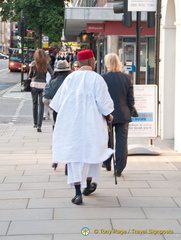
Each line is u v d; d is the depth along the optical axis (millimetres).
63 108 5777
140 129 8961
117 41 21125
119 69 7238
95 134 5711
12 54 52844
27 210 5625
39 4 34219
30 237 4738
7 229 4965
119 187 6715
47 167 7969
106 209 5684
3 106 18422
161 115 11008
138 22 9125
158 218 5355
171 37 10727
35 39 43188
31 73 12016
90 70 5938
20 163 8289
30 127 12852
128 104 7270
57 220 5270
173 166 8086
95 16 19000
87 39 27516
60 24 35250
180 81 9172
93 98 5770
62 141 5742
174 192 6465
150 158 8734
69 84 5832
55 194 6324
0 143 10344
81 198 5867
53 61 37188
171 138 10906
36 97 12219
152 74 21609
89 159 5676
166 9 10609
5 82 35781
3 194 6312
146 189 6609
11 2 36469
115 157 7262
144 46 21562
